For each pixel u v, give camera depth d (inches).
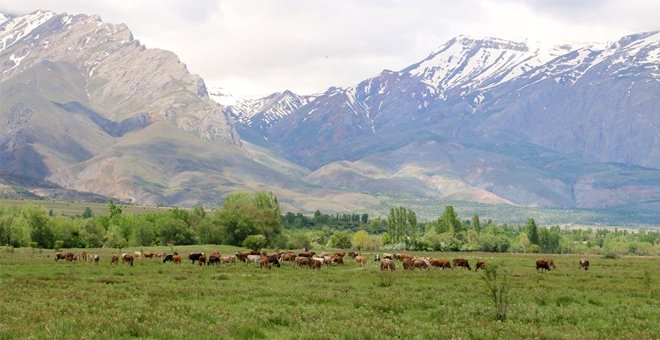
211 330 1317.7
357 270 3663.9
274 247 7642.7
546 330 1462.8
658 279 3198.8
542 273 3582.7
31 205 7386.8
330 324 1423.5
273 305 1840.6
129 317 1449.3
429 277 3102.9
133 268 3501.5
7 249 5551.2
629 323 1627.7
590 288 2618.1
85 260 4244.6
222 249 6437.0
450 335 1338.6
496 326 1496.1
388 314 1707.7
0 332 1232.2
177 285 2427.4
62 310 1577.3
